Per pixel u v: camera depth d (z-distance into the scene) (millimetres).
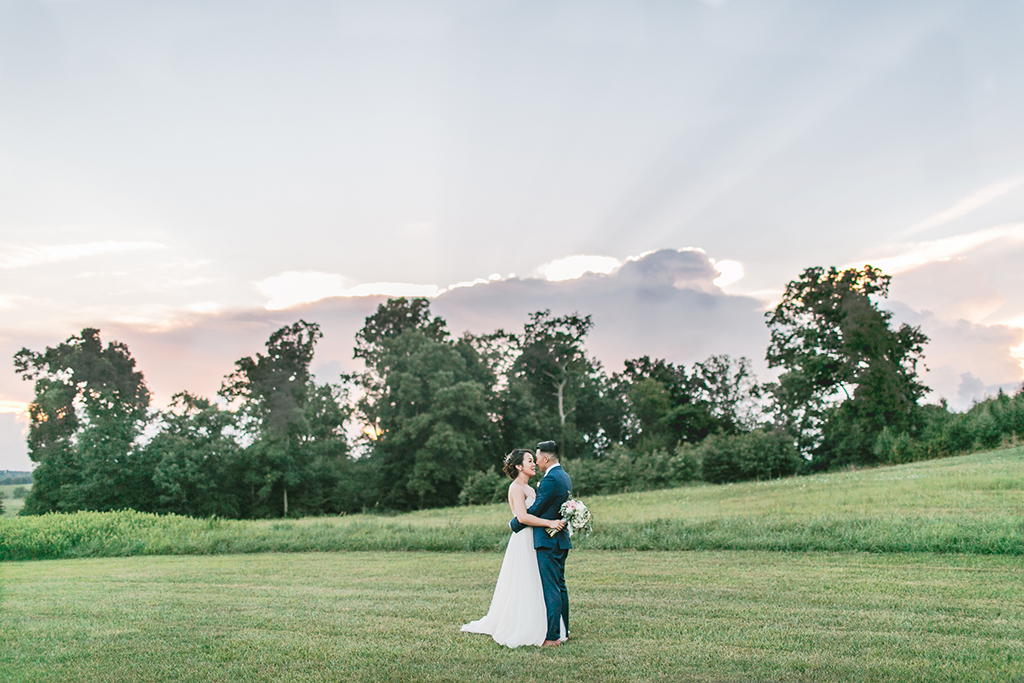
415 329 60719
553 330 66875
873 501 16578
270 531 17500
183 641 6797
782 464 33250
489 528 15984
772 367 52406
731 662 5617
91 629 7402
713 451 34062
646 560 11422
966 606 7266
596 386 70500
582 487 35125
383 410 54062
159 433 45375
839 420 46594
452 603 8445
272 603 8750
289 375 53531
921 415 43750
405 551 14547
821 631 6473
